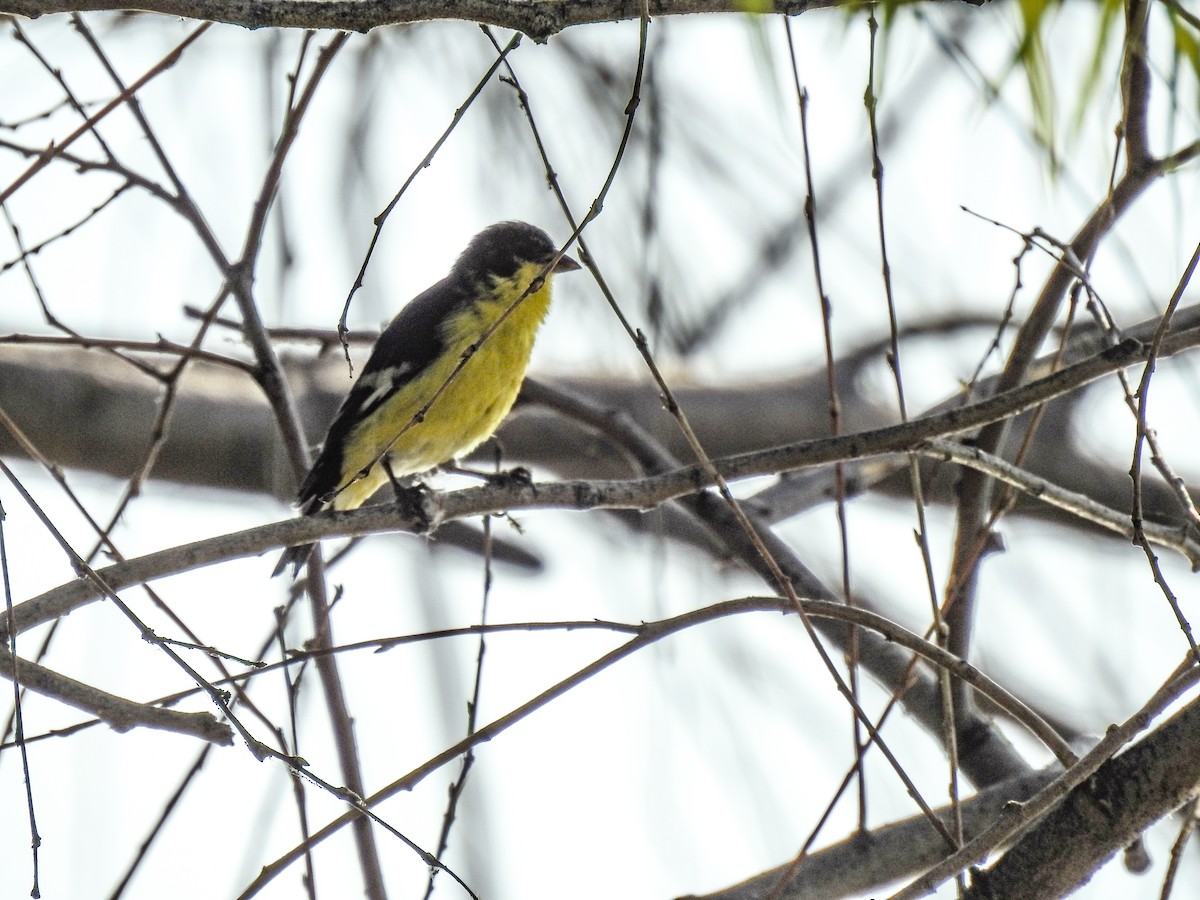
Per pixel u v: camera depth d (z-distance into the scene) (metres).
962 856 7.56
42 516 7.64
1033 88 6.30
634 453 13.49
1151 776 8.09
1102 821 8.14
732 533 12.02
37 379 15.05
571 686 8.01
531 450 17.14
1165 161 6.66
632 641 8.12
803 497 13.48
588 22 8.10
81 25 10.14
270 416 15.62
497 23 8.05
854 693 8.88
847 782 8.11
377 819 7.60
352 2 8.01
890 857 9.69
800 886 9.61
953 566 9.66
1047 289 10.21
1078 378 8.82
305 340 12.30
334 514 9.20
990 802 9.91
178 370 10.80
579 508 9.56
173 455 15.41
